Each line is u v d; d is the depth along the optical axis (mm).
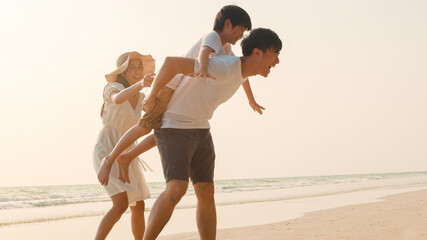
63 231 7129
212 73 2375
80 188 28266
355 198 12922
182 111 2551
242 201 12539
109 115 3209
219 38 2480
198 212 2852
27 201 14734
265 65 2484
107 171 2820
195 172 2781
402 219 6176
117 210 3088
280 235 5059
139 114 3309
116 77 3307
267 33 2451
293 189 21250
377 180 35562
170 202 2488
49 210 11445
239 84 2551
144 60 3383
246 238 4910
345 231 5129
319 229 5461
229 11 2590
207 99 2545
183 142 2562
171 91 2564
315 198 13523
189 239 5184
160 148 2607
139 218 3314
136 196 3172
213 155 2814
